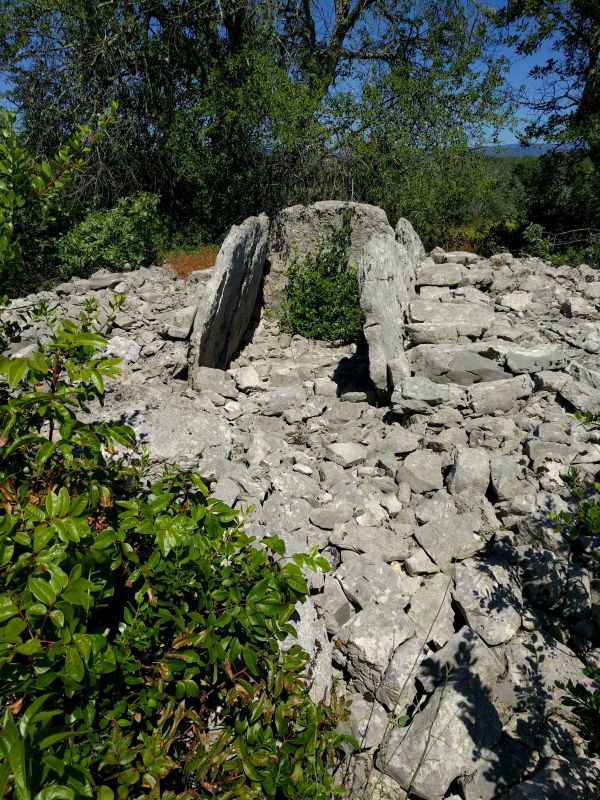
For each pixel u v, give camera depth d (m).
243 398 5.80
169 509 2.12
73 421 1.78
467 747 2.47
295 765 1.93
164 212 15.79
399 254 7.20
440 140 13.52
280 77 13.38
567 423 4.58
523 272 8.52
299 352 7.64
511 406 4.91
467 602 3.11
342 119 13.52
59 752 1.48
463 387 5.09
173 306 7.37
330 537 3.58
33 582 1.46
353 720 2.69
